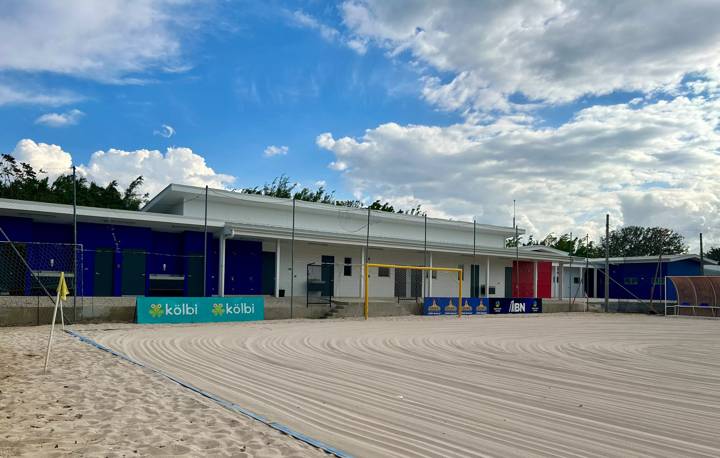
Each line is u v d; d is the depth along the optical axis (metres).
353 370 10.88
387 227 36.19
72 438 5.54
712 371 12.01
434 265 37.16
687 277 34.91
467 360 12.80
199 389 8.36
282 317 24.42
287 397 8.15
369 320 25.33
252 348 13.93
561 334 20.39
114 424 6.12
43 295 22.89
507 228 41.84
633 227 81.75
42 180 43.03
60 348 12.53
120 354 11.73
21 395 7.60
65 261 24.28
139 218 24.42
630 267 46.75
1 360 10.70
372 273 34.00
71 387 8.16
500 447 5.91
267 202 30.88
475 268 39.12
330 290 30.64
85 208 23.25
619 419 7.30
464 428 6.64
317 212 33.19
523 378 10.44
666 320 30.89
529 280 42.22
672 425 7.05
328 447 5.61
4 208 21.47
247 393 8.34
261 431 6.04
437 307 29.73
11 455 4.94
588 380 10.39
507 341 17.39
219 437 5.70
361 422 6.80
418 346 15.41
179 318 21.17
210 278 27.95
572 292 48.09
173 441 5.52
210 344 14.54
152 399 7.42
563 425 6.91
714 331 23.47
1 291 22.53
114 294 25.19
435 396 8.50
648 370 11.94
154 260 27.39
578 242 75.25
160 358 11.84
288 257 30.98
